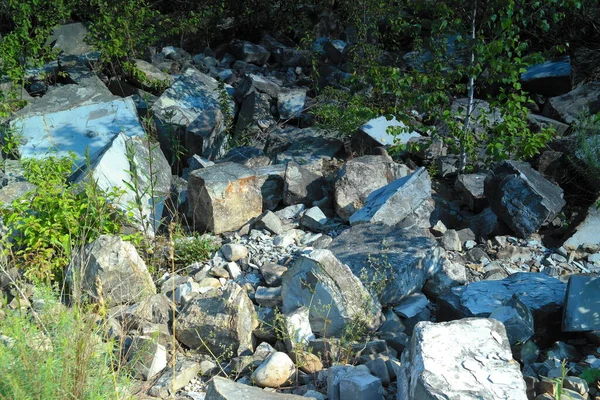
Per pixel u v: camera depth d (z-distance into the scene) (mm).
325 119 9500
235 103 11148
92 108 9281
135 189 6152
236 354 4742
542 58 7582
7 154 8688
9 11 12750
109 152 7031
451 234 6438
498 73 8438
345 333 4863
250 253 6336
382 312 5258
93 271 5133
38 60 11734
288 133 9508
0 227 5973
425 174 6789
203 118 9492
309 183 7520
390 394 4223
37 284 4770
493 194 6648
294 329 4711
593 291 4824
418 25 8227
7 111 9586
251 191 7121
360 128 8906
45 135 8828
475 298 5012
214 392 3787
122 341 4527
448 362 3629
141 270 5340
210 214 6867
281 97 10633
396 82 8164
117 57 11836
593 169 7363
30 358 3689
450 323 3965
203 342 4680
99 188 6293
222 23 15148
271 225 6773
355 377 4055
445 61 8516
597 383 4301
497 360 3654
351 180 7188
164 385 4309
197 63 13438
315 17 14852
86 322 4137
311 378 4465
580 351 4762
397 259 5430
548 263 6094
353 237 5941
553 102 9844
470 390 3424
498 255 6227
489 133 8070
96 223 5863
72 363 3738
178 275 5969
